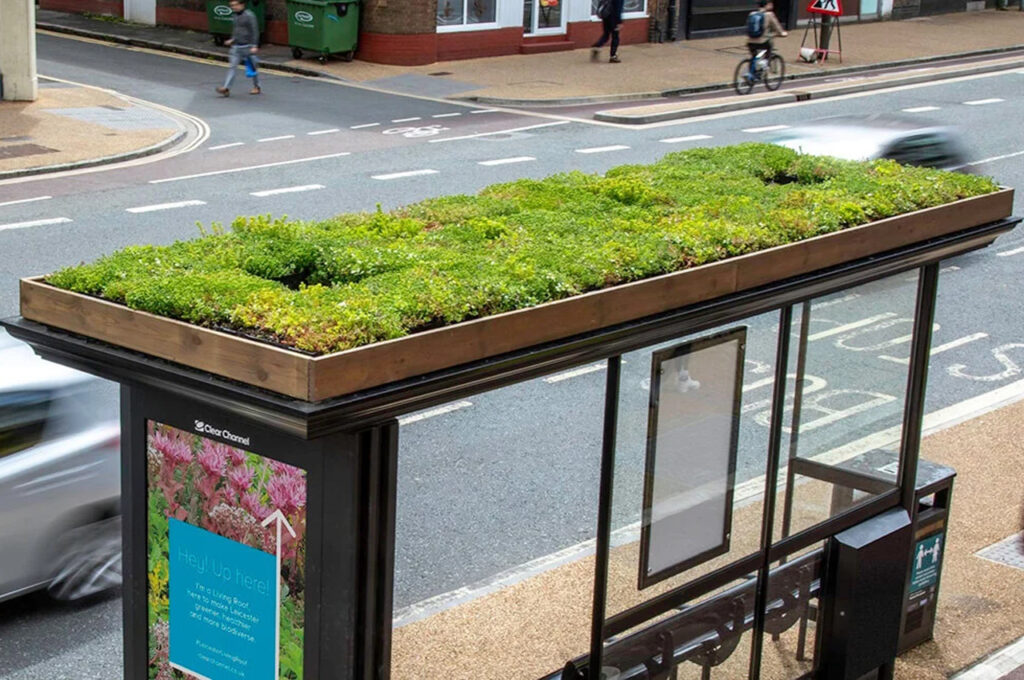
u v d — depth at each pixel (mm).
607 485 5219
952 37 38875
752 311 5531
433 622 6520
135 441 4715
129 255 4914
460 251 5375
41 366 7141
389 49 30391
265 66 29938
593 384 9234
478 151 21266
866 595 6434
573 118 25125
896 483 6762
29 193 17672
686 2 36219
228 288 4406
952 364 12273
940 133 16516
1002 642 7234
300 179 18859
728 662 6062
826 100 28172
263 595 4488
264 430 4332
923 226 6375
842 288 6004
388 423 4184
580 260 5012
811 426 6289
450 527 7684
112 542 7359
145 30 34281
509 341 4438
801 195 6496
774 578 6215
